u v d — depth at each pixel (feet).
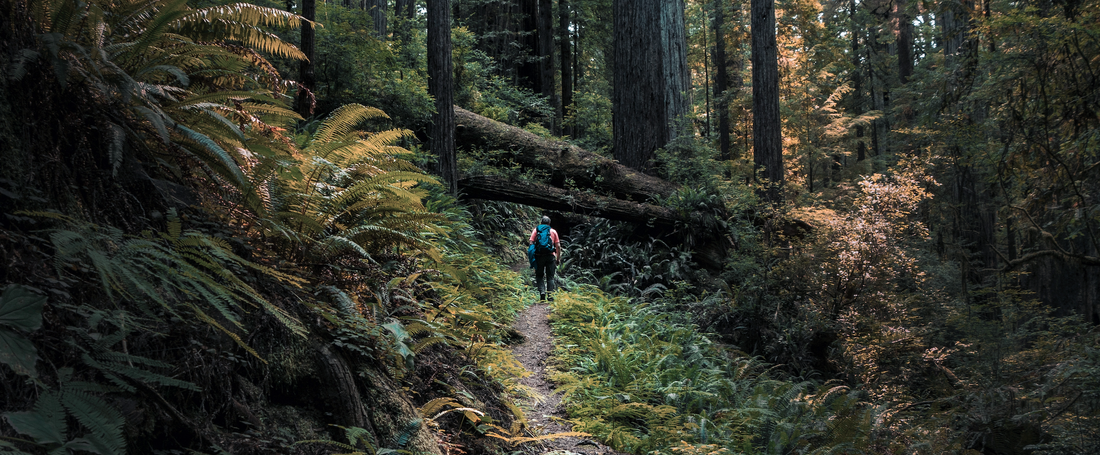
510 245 39.24
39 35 7.13
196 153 9.91
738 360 26.04
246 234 10.32
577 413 17.48
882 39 84.12
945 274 45.68
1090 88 25.04
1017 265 32.45
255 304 8.89
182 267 7.05
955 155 35.60
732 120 75.61
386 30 46.65
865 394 27.78
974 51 30.14
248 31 12.66
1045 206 29.43
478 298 23.54
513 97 59.67
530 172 40.55
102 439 5.08
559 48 93.81
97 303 6.49
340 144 12.89
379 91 32.81
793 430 17.66
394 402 10.65
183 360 7.18
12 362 4.42
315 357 9.50
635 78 47.34
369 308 12.28
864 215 33.94
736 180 44.47
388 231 12.78
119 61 8.96
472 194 38.19
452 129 33.68
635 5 47.16
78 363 5.87
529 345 23.00
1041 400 22.66
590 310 27.45
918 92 50.03
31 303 4.73
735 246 39.40
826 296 33.83
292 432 8.50
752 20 45.29
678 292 35.73
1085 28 23.16
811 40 74.38
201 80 11.78
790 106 68.39
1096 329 27.63
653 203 42.11
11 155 6.22
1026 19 24.67
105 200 7.62
